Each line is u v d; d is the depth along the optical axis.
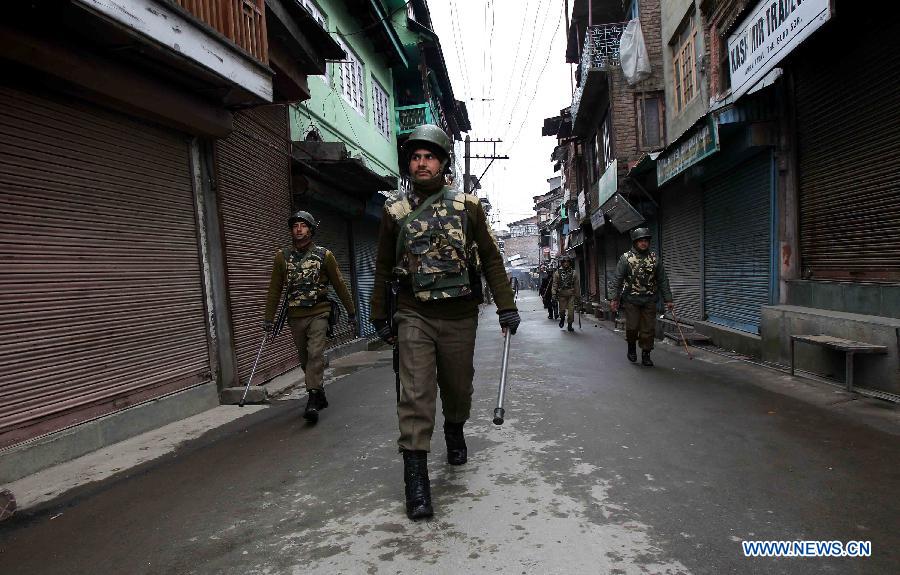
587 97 16.44
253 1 5.68
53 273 3.94
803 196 6.79
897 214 5.14
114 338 4.45
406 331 2.86
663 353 8.41
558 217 32.22
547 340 10.88
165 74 4.73
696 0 10.07
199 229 5.68
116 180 4.61
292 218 4.88
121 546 2.52
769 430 3.92
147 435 4.51
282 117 8.14
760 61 6.62
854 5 5.32
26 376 3.68
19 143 3.76
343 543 2.42
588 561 2.18
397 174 16.91
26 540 2.63
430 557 2.26
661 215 12.73
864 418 4.13
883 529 2.37
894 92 5.11
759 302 7.68
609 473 3.15
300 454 3.79
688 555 2.20
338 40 11.88
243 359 6.36
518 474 3.19
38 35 3.63
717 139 7.13
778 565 2.11
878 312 5.34
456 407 3.25
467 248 2.92
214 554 2.39
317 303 4.88
